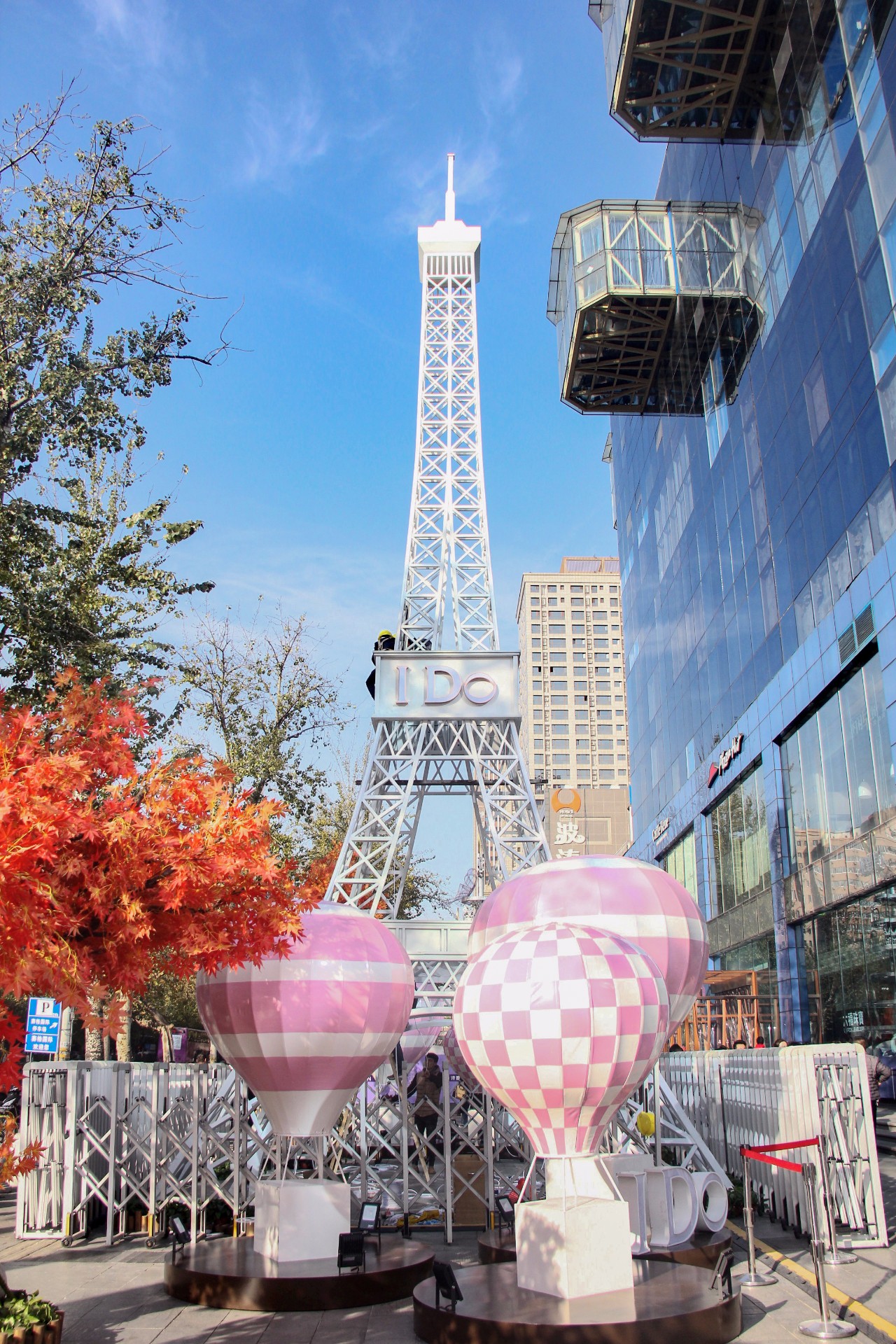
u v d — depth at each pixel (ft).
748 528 148.77
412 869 148.15
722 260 158.10
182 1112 57.52
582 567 632.38
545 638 588.09
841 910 114.42
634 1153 51.67
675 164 188.03
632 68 141.28
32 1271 46.37
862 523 106.63
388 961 44.73
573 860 52.08
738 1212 54.65
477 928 52.29
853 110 108.17
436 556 122.11
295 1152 61.98
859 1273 40.19
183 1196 53.93
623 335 183.62
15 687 54.54
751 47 135.33
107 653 60.54
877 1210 45.32
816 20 118.01
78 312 47.67
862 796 107.55
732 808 158.20
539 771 565.12
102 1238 54.03
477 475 126.11
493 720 100.89
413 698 101.76
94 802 33.01
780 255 134.62
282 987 41.88
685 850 192.13
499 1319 31.68
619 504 265.54
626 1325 31.12
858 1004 109.19
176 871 29.76
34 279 46.19
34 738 29.40
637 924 48.37
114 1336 35.45
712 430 168.66
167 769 33.30
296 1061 42.47
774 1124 53.93
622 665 583.58
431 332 137.08
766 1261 43.98
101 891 29.12
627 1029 34.53
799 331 126.21
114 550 67.26
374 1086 69.97
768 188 139.64
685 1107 74.64
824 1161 42.73
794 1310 36.27
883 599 99.55
